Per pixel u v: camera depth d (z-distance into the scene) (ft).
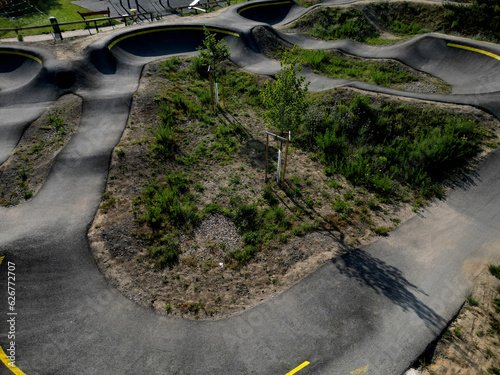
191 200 40.93
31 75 68.03
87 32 89.35
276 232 36.78
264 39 87.20
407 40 88.89
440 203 41.37
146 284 30.68
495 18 83.87
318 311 28.50
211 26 89.30
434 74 76.54
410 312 28.43
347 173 45.42
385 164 47.52
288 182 44.47
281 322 27.66
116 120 54.49
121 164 44.75
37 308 28.02
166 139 49.78
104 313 28.04
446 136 46.60
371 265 32.96
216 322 27.71
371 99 57.98
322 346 25.84
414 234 36.96
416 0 104.78
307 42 95.86
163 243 34.94
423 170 45.83
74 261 32.04
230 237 36.29
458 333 26.78
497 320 27.96
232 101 63.41
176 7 117.19
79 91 63.21
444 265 33.14
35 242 33.47
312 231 37.09
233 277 31.91
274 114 42.86
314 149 51.34
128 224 36.35
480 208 40.27
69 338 26.11
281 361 24.84
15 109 56.90
